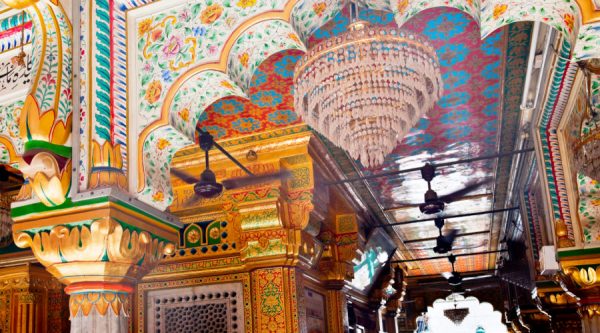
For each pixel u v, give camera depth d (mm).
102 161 2572
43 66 2674
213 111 4297
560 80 3596
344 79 2725
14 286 5086
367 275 8086
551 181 4348
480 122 4859
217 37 2715
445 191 6996
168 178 2904
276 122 4531
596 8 2016
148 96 2768
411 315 13273
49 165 2525
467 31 3480
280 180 4758
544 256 4590
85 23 2762
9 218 5227
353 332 7160
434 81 2799
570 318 6656
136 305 5109
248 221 4781
